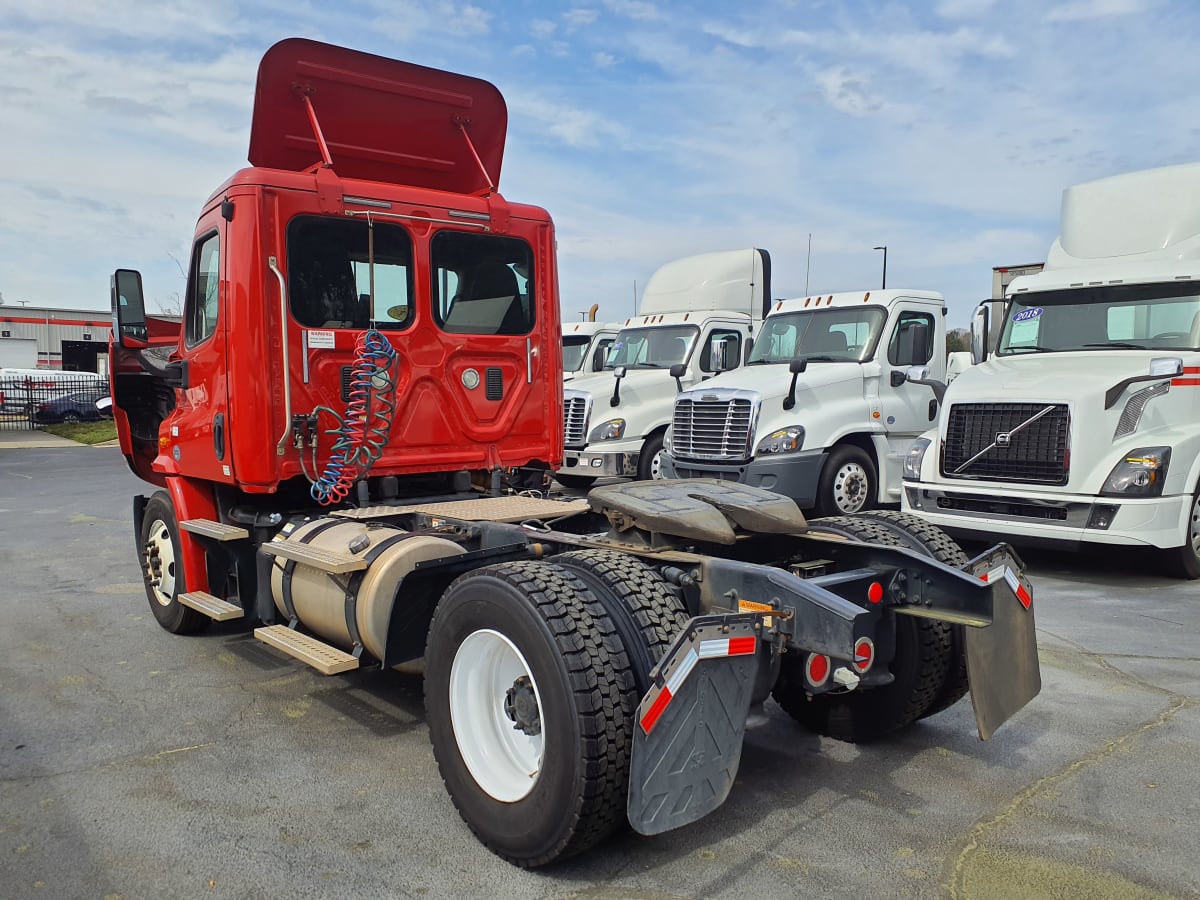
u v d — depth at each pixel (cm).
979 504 850
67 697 513
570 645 313
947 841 351
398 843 351
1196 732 457
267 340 517
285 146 563
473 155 618
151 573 651
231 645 615
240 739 453
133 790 396
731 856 340
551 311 634
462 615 356
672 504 413
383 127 587
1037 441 808
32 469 1945
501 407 609
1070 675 545
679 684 304
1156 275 859
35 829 360
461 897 313
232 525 562
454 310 586
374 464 550
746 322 1409
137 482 1694
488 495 602
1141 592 764
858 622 323
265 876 326
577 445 1279
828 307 1137
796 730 471
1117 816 370
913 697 426
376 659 443
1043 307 934
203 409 554
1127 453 771
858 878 324
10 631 653
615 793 312
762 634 330
